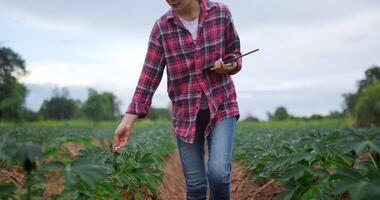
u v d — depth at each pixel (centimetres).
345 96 5703
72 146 1198
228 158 374
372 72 5831
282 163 377
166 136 1191
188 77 395
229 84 399
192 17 389
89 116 7144
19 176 549
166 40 395
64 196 347
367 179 272
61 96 8738
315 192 359
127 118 405
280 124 4522
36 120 6425
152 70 408
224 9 399
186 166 408
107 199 433
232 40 405
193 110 394
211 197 389
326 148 358
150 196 564
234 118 397
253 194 591
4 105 4366
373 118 4053
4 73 4284
